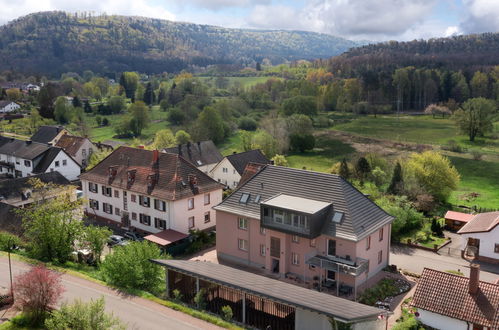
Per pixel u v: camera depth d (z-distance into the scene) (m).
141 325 32.84
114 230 62.03
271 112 164.88
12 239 48.59
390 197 68.56
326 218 44.38
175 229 56.69
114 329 28.41
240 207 49.50
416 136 135.38
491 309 32.88
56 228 45.97
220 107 158.38
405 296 42.09
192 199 58.47
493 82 177.12
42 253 46.16
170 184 57.62
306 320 31.23
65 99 173.88
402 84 185.62
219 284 34.56
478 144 122.19
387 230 47.53
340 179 46.81
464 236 51.62
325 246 43.84
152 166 61.19
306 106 157.00
